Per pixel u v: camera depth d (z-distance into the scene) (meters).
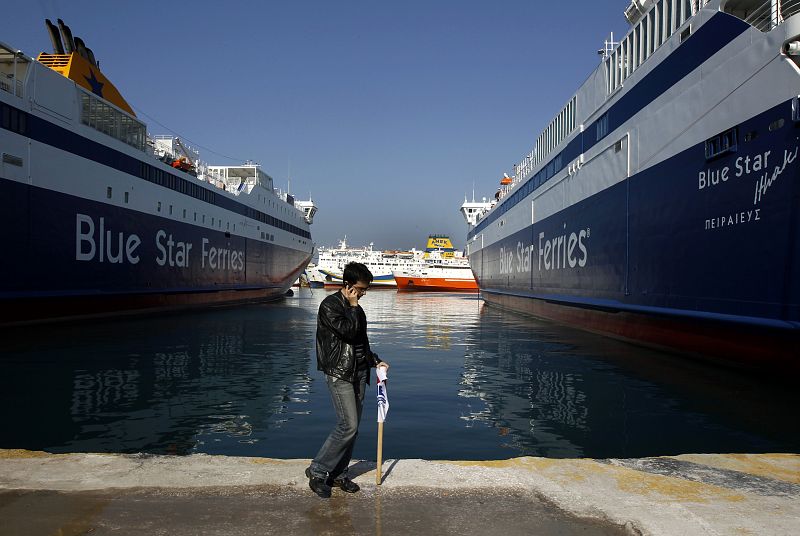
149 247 29.72
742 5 13.01
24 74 21.25
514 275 36.47
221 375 12.46
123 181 27.14
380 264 102.19
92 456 4.42
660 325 15.86
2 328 20.09
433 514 3.47
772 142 11.10
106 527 3.21
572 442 7.55
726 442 7.55
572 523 3.35
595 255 20.91
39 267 21.53
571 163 23.91
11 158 20.09
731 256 12.38
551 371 13.16
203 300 37.12
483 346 18.09
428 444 7.44
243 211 44.50
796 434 7.95
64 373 12.52
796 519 3.38
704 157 13.43
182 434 7.84
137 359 14.61
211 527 3.24
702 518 3.38
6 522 3.25
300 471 4.17
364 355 4.07
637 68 17.45
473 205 62.50
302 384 11.49
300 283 103.06
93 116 25.38
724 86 12.73
